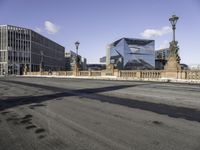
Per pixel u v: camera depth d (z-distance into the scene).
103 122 7.06
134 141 5.29
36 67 121.69
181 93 14.59
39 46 125.62
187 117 7.64
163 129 6.25
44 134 5.95
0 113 8.66
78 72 56.28
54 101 11.46
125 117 7.71
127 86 20.73
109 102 10.98
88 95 13.77
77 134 5.88
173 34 31.55
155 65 137.88
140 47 135.75
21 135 5.91
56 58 150.75
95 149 4.83
